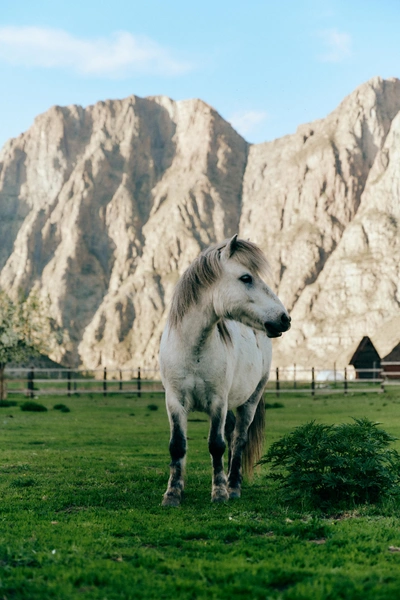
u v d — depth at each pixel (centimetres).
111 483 1066
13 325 4444
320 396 4441
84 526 722
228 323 922
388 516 777
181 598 486
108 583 518
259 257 838
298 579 527
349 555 593
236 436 1005
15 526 725
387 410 2798
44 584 515
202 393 852
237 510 812
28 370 4622
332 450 868
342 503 827
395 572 542
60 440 1773
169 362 851
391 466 902
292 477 853
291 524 718
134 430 2094
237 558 581
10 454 1449
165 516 777
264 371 1063
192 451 1554
